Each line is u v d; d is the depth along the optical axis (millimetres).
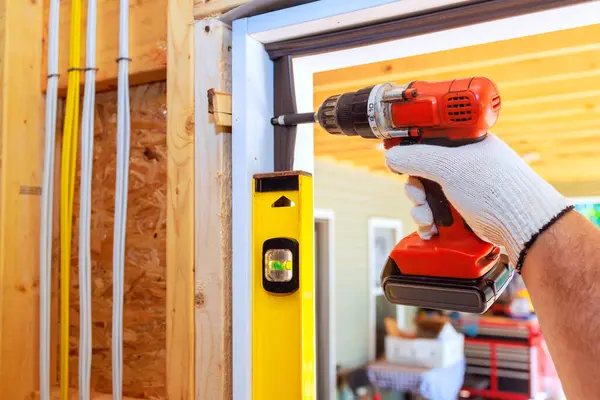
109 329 1305
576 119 3277
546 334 599
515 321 6027
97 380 1310
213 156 1045
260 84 1052
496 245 768
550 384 5867
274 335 992
